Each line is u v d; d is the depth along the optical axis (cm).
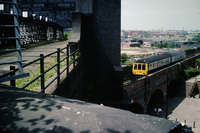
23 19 1680
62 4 1773
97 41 1228
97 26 1219
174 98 4297
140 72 3148
